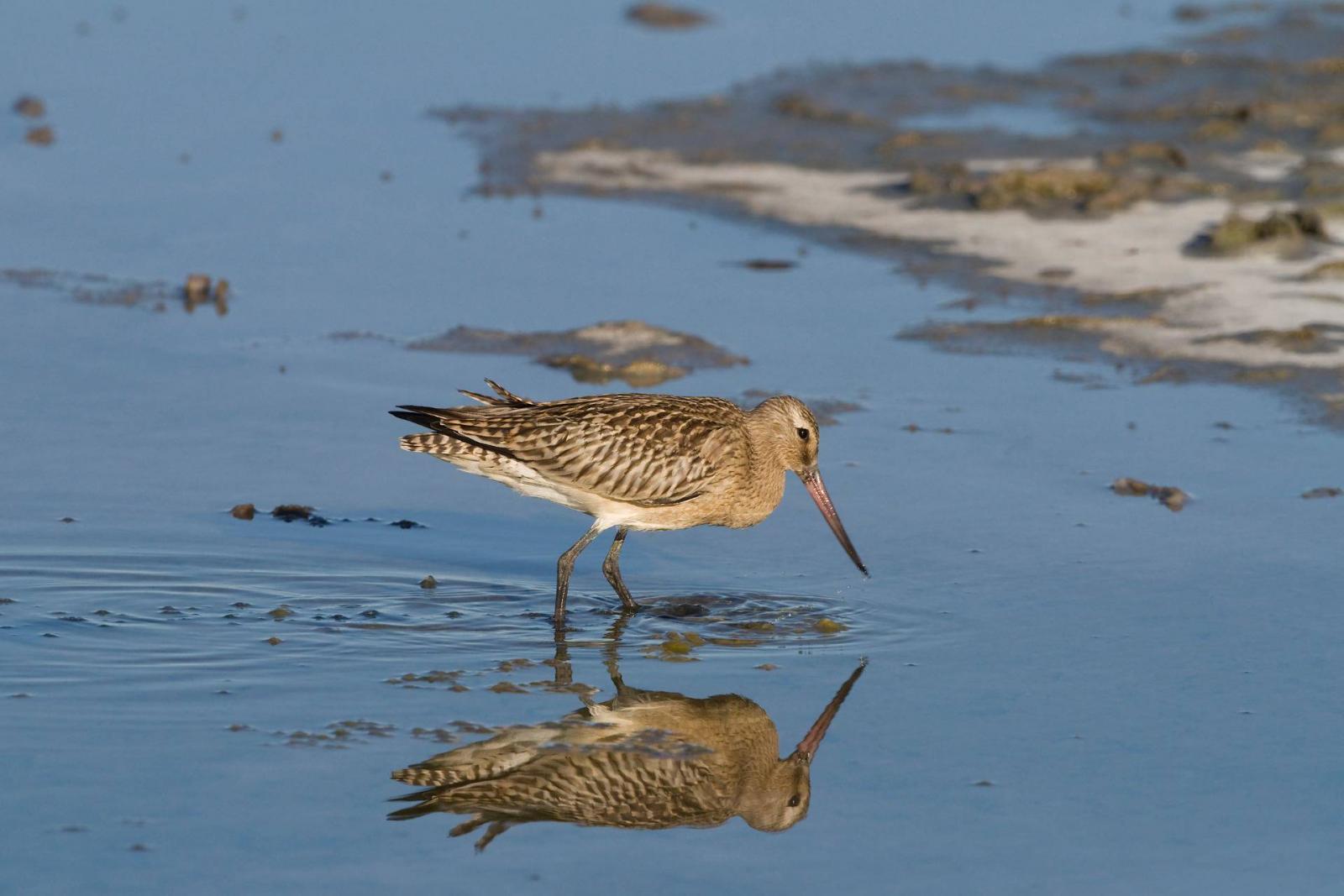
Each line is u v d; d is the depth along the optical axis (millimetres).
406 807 9586
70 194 23859
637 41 32812
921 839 9234
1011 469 15094
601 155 25859
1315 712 10625
